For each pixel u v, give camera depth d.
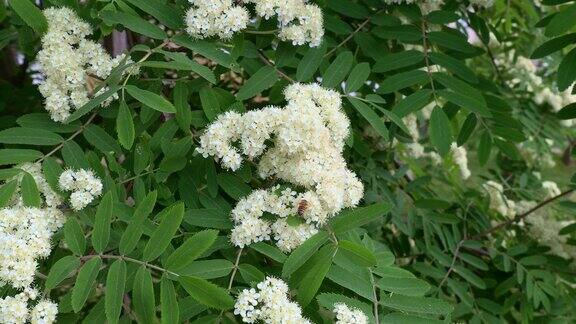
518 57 0.89
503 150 0.58
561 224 0.71
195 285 0.34
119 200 0.44
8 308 0.33
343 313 0.34
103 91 0.43
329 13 0.58
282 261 0.38
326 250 0.36
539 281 0.62
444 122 0.50
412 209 0.65
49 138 0.43
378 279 0.38
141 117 0.45
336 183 0.40
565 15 0.44
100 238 0.36
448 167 0.85
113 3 0.45
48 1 0.49
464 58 0.59
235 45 0.47
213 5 0.44
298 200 0.39
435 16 0.55
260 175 0.43
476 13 0.69
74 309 0.33
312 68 0.49
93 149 0.48
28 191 0.39
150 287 0.34
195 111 0.46
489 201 0.73
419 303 0.37
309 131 0.39
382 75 0.57
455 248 0.65
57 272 0.35
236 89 0.59
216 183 0.44
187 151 0.45
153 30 0.45
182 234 0.42
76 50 0.45
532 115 0.83
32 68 0.72
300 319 0.34
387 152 0.68
